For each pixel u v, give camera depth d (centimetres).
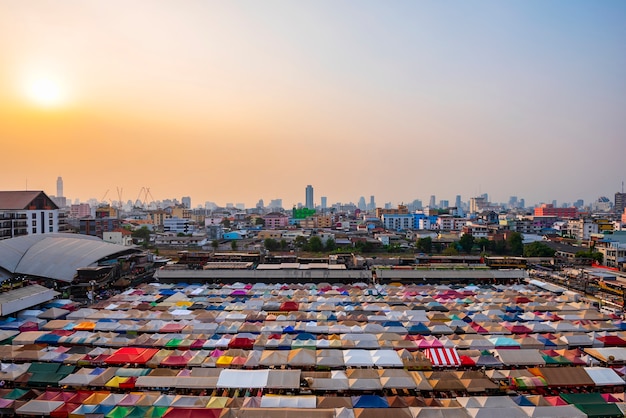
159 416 3309
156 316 6062
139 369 4138
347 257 12394
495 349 4762
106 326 5591
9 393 3703
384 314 6231
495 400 3519
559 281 9431
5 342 5109
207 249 16512
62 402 3506
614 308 7356
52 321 5775
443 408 3366
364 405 3462
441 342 4944
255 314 6169
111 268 8638
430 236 17775
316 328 5481
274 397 3559
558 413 3375
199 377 3956
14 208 12488
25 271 8319
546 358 4512
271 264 10681
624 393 3756
